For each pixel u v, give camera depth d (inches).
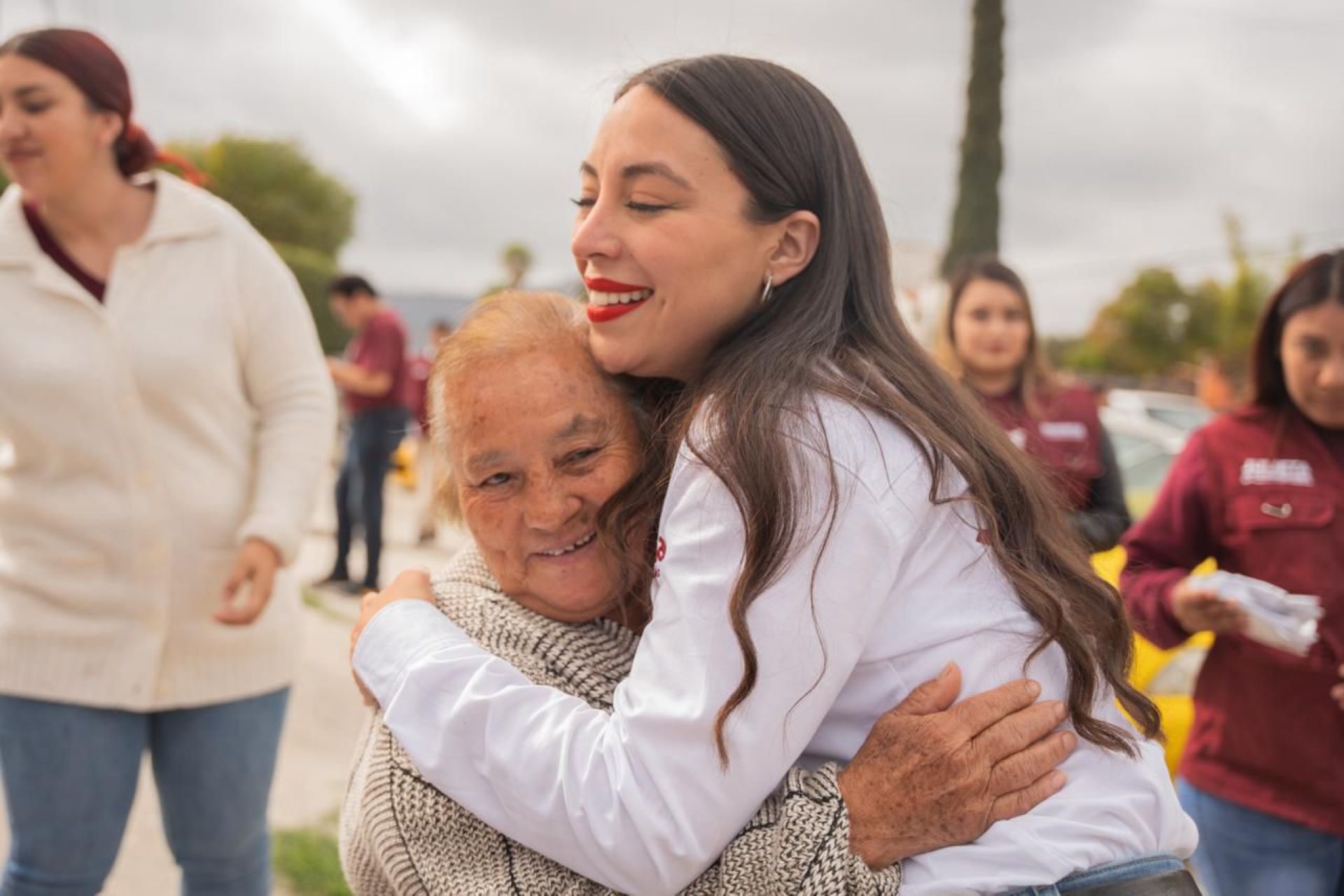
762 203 55.4
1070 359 1499.8
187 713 98.3
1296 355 96.8
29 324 93.4
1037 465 62.4
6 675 93.4
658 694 50.4
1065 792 54.4
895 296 62.1
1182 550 106.0
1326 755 94.0
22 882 94.8
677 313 55.6
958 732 52.5
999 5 528.4
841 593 49.3
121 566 94.1
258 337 101.4
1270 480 99.3
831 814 51.2
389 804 56.8
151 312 95.0
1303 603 90.7
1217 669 100.2
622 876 50.5
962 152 533.6
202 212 98.9
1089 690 55.4
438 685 55.5
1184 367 1432.1
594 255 56.1
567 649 58.9
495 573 61.5
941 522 54.1
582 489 58.8
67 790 93.7
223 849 100.9
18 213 95.4
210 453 98.2
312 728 186.4
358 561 344.2
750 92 55.8
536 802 51.7
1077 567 58.6
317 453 103.3
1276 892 95.5
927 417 54.8
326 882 134.5
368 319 291.9
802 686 49.2
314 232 1850.4
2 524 95.2
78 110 91.7
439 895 55.0
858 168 59.9
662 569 52.6
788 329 55.6
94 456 93.5
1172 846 56.3
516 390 58.0
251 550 96.2
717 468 49.9
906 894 51.6
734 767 49.2
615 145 55.6
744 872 50.5
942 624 53.7
